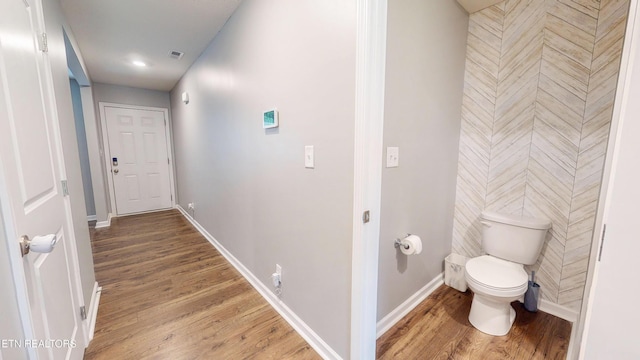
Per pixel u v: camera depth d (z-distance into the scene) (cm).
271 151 172
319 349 144
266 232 189
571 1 155
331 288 133
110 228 366
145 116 442
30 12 102
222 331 160
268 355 142
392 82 143
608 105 147
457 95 198
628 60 55
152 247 297
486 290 149
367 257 116
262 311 181
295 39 140
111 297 196
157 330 161
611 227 54
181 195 448
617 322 53
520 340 151
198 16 212
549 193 171
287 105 152
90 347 146
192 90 328
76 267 139
